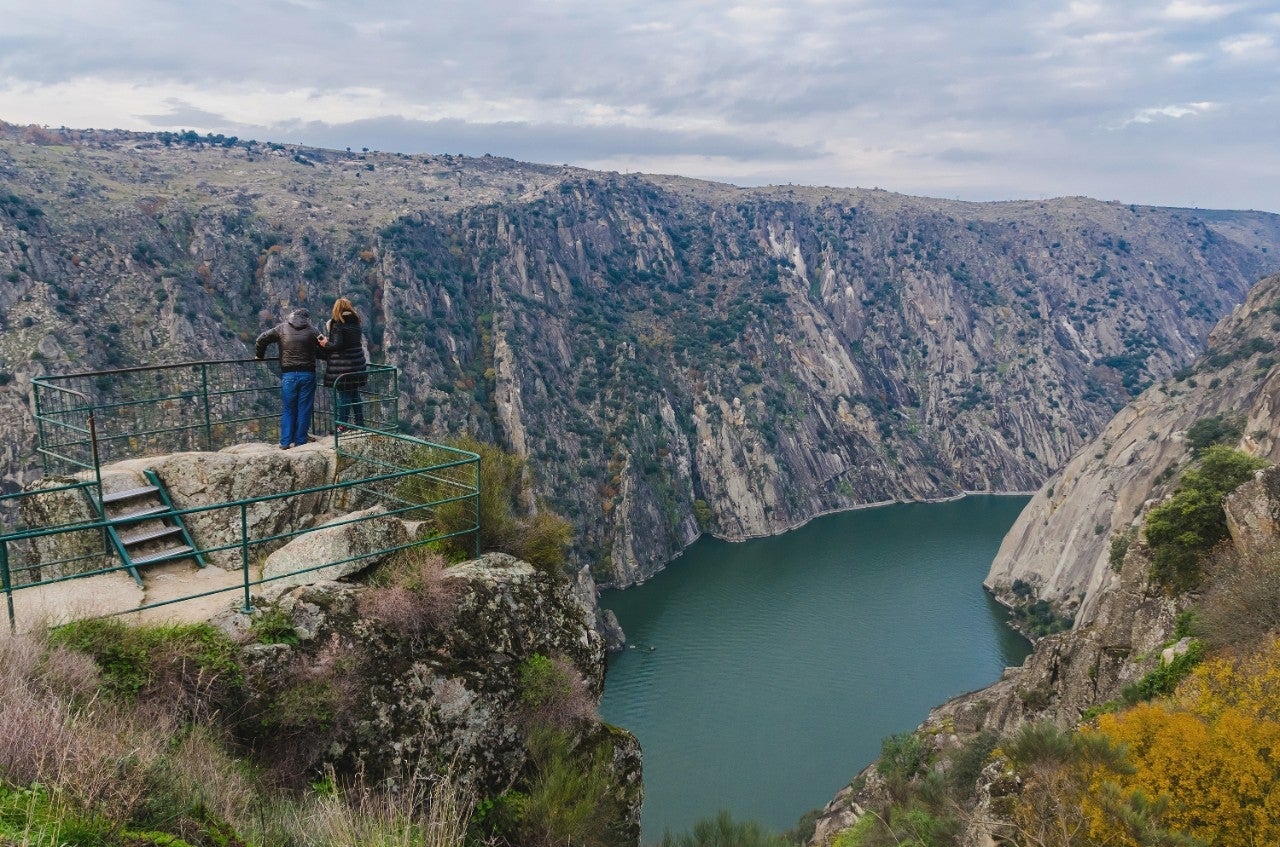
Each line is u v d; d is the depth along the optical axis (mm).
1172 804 17375
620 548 133875
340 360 15055
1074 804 15602
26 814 4988
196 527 12117
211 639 8750
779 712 78938
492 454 14391
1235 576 27969
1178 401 111438
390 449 14812
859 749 71812
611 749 11312
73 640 7996
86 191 127438
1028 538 118312
